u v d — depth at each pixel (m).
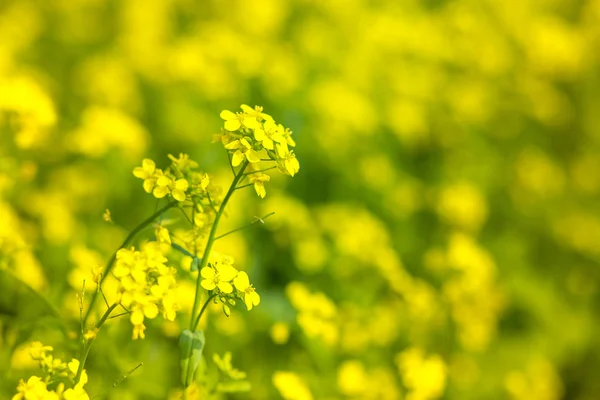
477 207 1.49
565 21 2.21
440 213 1.48
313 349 1.04
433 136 1.78
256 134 0.80
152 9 1.89
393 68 1.86
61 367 0.81
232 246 1.16
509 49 1.96
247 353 1.05
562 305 1.44
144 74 1.65
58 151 1.28
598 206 1.67
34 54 1.75
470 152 1.71
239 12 1.93
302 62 1.83
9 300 0.98
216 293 0.81
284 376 0.95
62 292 1.01
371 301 1.16
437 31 2.06
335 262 1.19
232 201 1.25
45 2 1.90
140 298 0.78
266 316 1.07
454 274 1.24
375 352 1.09
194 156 1.42
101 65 1.63
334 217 1.32
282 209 1.26
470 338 1.18
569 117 1.84
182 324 0.95
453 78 1.95
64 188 1.25
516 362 1.30
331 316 1.02
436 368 1.03
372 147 1.64
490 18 2.08
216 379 0.89
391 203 1.49
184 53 1.60
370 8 2.21
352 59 1.85
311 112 1.60
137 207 1.28
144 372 0.97
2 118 1.00
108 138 1.21
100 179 1.26
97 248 1.13
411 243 1.45
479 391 1.22
